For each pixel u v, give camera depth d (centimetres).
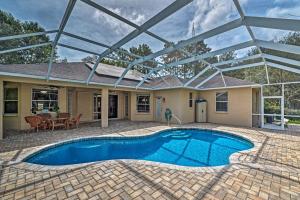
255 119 1372
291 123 1453
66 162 659
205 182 394
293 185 379
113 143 904
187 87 1372
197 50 1048
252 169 467
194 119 1571
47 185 378
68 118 1132
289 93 1998
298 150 648
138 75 1919
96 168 473
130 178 413
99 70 1484
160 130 1084
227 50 753
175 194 345
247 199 327
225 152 797
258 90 1449
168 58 1420
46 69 1144
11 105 1109
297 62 752
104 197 334
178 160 695
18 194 343
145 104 1641
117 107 1745
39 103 1180
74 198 330
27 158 583
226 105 1435
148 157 731
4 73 812
